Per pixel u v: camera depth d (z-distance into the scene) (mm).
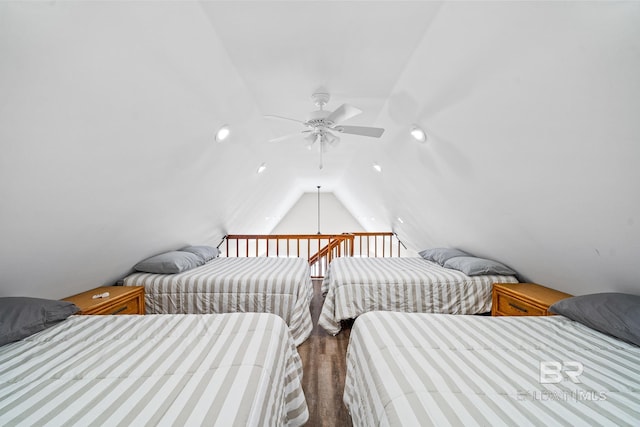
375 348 1241
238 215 4273
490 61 1203
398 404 864
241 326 1425
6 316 1330
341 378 1965
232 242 5035
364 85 1918
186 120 1763
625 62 819
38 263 1619
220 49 1504
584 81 950
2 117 937
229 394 890
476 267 2684
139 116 1425
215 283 2613
